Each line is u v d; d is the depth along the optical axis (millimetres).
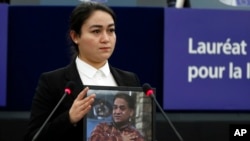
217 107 7141
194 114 7137
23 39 6934
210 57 7113
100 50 3875
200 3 8156
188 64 7074
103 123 3652
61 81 3961
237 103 7180
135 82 4254
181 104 7078
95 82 4020
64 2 8031
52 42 6938
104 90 3705
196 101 7102
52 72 4055
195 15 7074
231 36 7145
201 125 7102
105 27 3879
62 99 3635
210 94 7125
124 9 7059
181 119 7086
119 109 3719
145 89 3783
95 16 3852
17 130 6941
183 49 7066
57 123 3559
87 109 3457
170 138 7008
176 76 7059
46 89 3953
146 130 3764
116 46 7047
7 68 6930
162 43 7121
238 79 7172
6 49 6867
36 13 6934
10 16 6922
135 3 8344
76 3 8023
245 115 7227
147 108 3797
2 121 6922
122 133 3697
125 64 7082
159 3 8477
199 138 7105
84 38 3879
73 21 3953
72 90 3709
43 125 3594
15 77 6953
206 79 7113
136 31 7090
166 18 7027
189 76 7082
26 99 6961
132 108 3756
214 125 7125
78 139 3723
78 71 4000
